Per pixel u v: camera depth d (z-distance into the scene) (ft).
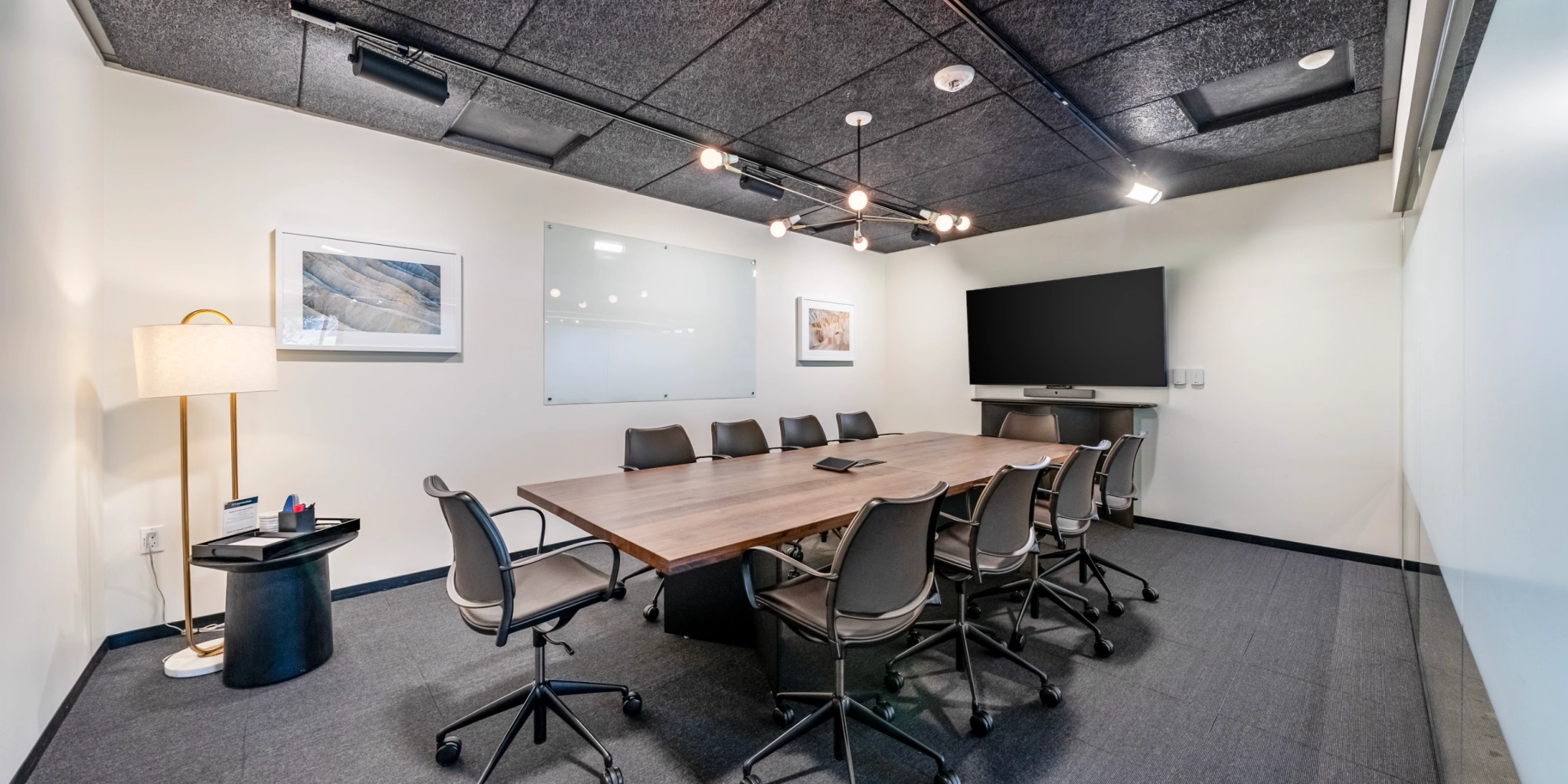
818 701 6.34
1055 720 6.64
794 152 11.13
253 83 8.61
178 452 8.63
